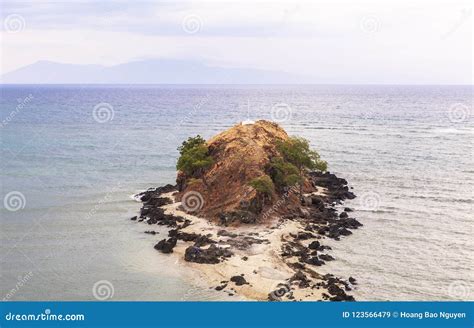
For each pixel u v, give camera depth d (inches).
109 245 2849.4
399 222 3314.5
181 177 3730.3
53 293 2239.2
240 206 3083.2
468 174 4808.1
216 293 2192.4
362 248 2815.0
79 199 3870.6
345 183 4340.6
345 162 5423.2
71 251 2763.3
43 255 2711.6
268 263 2490.2
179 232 2974.9
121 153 6033.5
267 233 2898.6
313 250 2719.0
